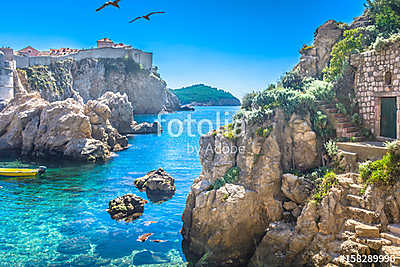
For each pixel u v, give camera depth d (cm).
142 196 2609
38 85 10738
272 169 1623
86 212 2253
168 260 1595
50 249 1706
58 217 2158
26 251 1683
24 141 4475
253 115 1744
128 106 7406
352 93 1975
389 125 1727
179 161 4141
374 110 1803
